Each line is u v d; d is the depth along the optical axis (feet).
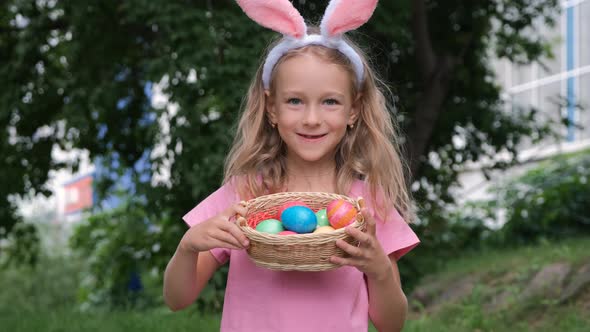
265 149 7.06
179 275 6.17
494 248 27.91
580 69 38.14
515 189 31.04
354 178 7.06
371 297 6.37
